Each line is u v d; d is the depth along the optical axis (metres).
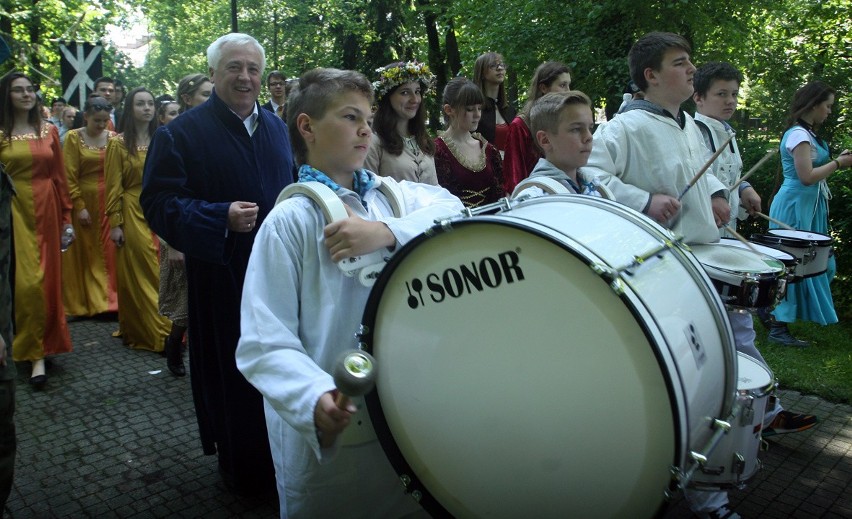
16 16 13.66
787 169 5.39
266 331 1.72
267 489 3.16
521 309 1.55
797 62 10.74
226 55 3.00
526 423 1.59
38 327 4.52
